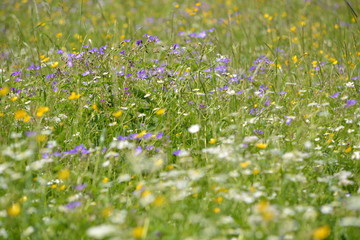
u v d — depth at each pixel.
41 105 6.46
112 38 9.29
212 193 4.63
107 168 5.36
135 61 7.16
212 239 3.83
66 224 4.20
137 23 14.59
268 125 5.95
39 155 5.22
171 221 4.32
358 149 5.75
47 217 4.39
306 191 4.71
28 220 4.36
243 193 4.27
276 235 3.79
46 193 4.85
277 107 6.32
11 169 5.20
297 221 4.09
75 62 6.99
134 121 6.43
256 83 7.09
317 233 3.41
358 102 6.87
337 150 5.77
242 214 4.36
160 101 6.57
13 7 15.59
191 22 13.36
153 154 5.53
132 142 5.60
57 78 6.98
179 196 4.38
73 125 6.20
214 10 15.10
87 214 4.34
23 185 4.93
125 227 3.92
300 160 4.83
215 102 6.70
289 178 4.59
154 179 4.78
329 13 13.67
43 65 8.03
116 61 6.98
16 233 4.30
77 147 5.35
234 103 6.68
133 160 5.03
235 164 4.86
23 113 5.42
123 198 4.74
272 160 5.02
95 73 6.84
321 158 5.56
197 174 4.60
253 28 12.19
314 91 7.24
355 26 11.27
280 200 4.44
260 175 5.00
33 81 7.08
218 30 12.28
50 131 5.37
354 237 4.23
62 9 10.37
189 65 7.25
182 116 6.40
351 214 4.27
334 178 4.98
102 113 6.50
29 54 9.23
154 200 4.33
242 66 8.66
